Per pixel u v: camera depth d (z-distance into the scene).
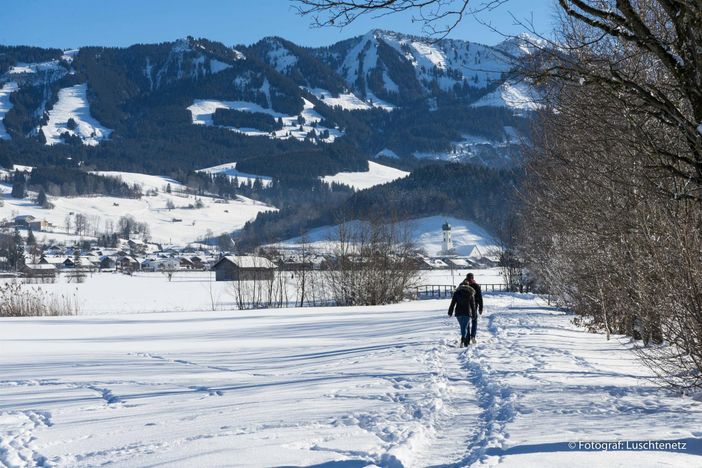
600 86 7.68
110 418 9.81
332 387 12.01
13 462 7.47
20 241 173.50
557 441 7.37
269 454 7.10
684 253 9.83
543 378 12.39
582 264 20.58
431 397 10.66
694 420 8.54
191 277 127.00
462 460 6.84
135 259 183.62
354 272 56.12
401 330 26.17
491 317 30.59
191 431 8.53
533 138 21.58
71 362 18.23
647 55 9.77
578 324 24.91
